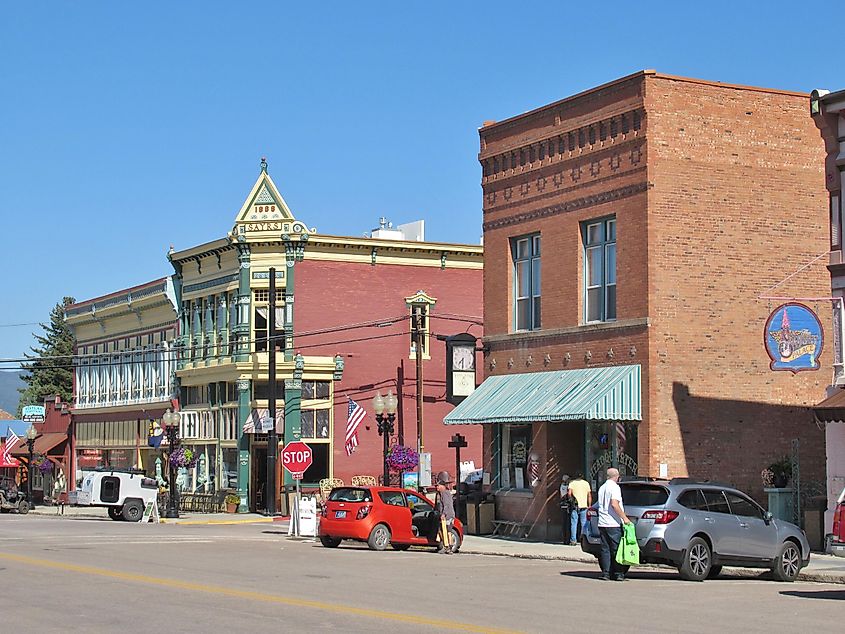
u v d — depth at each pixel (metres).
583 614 17.11
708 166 32.81
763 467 32.75
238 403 57.56
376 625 15.39
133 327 70.75
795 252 33.59
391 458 54.50
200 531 41.16
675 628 15.66
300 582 21.42
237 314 57.81
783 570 24.12
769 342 27.94
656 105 32.41
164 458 65.69
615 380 31.95
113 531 40.09
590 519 23.75
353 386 57.91
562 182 35.44
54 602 17.83
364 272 58.59
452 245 60.06
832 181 29.17
